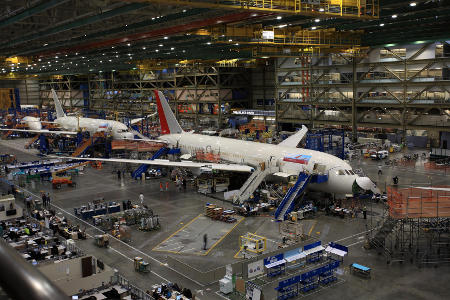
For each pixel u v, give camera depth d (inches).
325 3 1962.4
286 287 1327.5
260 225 1957.4
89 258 1259.8
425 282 1358.3
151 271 1498.5
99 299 1178.6
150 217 1964.8
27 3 1888.5
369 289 1321.4
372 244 1648.6
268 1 1786.4
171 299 1226.0
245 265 1407.5
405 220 1601.9
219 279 1427.2
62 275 1217.4
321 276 1407.5
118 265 1552.7
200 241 1774.1
